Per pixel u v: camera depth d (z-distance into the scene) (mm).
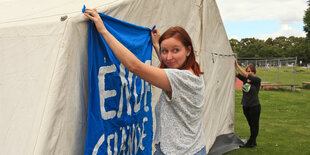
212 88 4102
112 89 1660
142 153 2164
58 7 1995
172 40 1254
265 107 9750
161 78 1118
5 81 1558
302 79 24422
